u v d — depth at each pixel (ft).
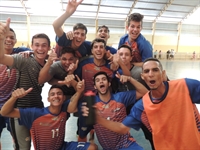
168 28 78.95
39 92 7.88
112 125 6.15
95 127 7.87
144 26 77.41
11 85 7.70
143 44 9.93
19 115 7.05
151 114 5.78
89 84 9.36
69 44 9.48
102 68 9.30
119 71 9.48
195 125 5.39
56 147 7.67
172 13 71.67
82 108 4.95
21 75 7.41
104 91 7.88
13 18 67.67
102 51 8.80
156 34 78.84
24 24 69.00
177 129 5.49
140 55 10.23
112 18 72.49
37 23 69.56
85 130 8.71
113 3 64.44
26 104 7.57
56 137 7.54
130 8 67.26
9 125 8.01
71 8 8.32
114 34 74.74
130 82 8.46
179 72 34.45
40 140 7.45
